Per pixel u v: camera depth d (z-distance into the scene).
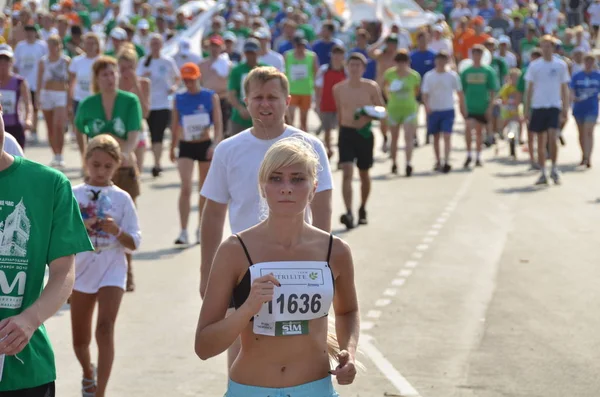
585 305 22.02
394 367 17.95
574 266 25.80
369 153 31.52
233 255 10.29
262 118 13.89
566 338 19.59
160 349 19.02
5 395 10.28
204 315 10.28
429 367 17.94
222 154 14.09
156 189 37.81
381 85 48.31
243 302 10.30
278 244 10.37
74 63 42.03
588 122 44.69
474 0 98.56
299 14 70.94
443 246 28.36
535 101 40.00
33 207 10.34
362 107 30.91
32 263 10.32
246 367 10.33
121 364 18.14
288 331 10.23
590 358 18.36
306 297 10.27
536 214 33.41
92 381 16.61
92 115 22.95
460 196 37.19
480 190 38.62
